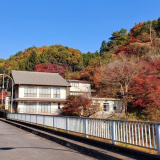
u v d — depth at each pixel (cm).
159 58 3312
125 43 5806
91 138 818
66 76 5666
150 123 562
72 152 733
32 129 1352
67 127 991
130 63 2852
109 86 3066
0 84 6488
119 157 566
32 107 3438
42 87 3578
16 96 3612
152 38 5344
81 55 8025
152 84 2342
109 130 720
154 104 2270
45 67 6188
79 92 3497
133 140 616
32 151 727
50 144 900
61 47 8106
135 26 6806
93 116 2655
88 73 4638
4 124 2073
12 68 6512
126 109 2722
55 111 3553
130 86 2675
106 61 4191
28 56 7481
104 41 7425
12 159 604
